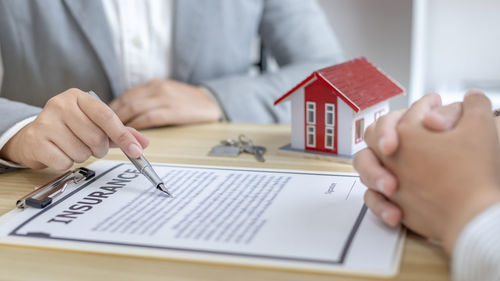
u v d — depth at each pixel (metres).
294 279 0.38
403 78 2.19
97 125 0.61
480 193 0.38
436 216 0.41
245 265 0.40
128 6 1.15
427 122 0.42
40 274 0.40
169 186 0.58
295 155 0.72
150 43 1.19
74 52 1.11
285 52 1.34
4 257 0.43
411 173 0.42
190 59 1.20
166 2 1.19
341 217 0.47
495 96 2.32
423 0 2.37
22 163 0.67
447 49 2.51
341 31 2.24
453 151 0.40
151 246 0.43
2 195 0.59
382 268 0.38
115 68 1.12
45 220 0.49
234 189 0.56
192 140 0.83
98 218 0.49
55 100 0.64
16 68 1.13
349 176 0.60
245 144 0.79
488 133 0.41
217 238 0.44
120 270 0.40
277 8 1.34
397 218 0.44
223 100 1.04
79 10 1.08
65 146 0.62
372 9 2.17
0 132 0.67
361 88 0.73
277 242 0.43
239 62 1.33
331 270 0.38
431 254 0.41
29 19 1.10
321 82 0.69
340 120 0.69
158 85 1.01
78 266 0.41
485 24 2.42
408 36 2.14
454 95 2.41
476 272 0.35
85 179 0.61
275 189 0.56
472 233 0.35
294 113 0.73
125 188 0.58
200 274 0.39
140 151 0.58
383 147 0.43
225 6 1.24
